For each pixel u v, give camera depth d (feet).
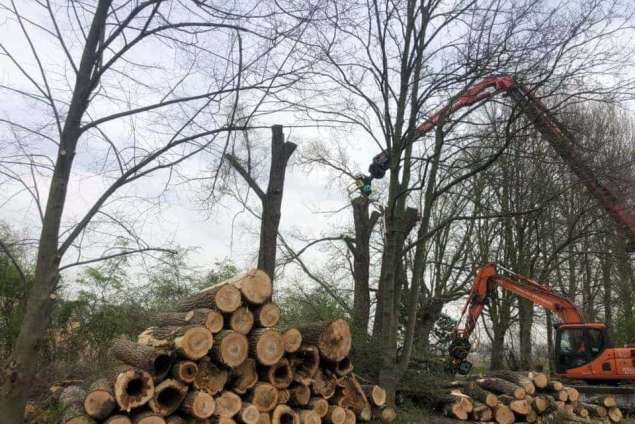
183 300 28.17
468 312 53.78
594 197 50.85
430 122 37.99
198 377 22.72
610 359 48.37
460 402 36.37
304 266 48.19
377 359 37.93
